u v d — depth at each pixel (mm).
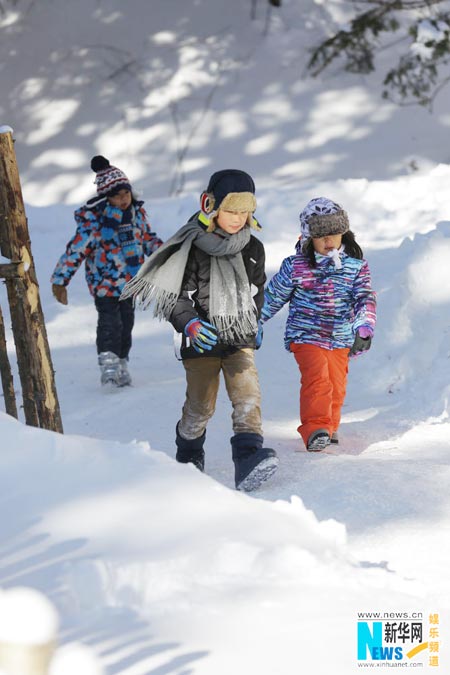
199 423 8578
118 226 13562
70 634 4051
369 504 7199
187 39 41938
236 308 8164
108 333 13617
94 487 5504
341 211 9672
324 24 42062
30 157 40625
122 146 40312
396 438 10086
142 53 41844
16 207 8500
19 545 4836
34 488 5523
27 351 8641
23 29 42469
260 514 5340
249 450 8086
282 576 4793
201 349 8133
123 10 42594
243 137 40156
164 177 39656
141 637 4047
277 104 40625
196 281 8312
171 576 4559
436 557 6004
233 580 4691
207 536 4945
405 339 13180
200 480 5691
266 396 12875
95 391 13680
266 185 38688
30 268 8586
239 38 41906
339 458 9008
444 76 40312
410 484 7695
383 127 39875
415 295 13328
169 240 8203
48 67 41875
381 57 40781
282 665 3898
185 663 3814
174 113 40781
